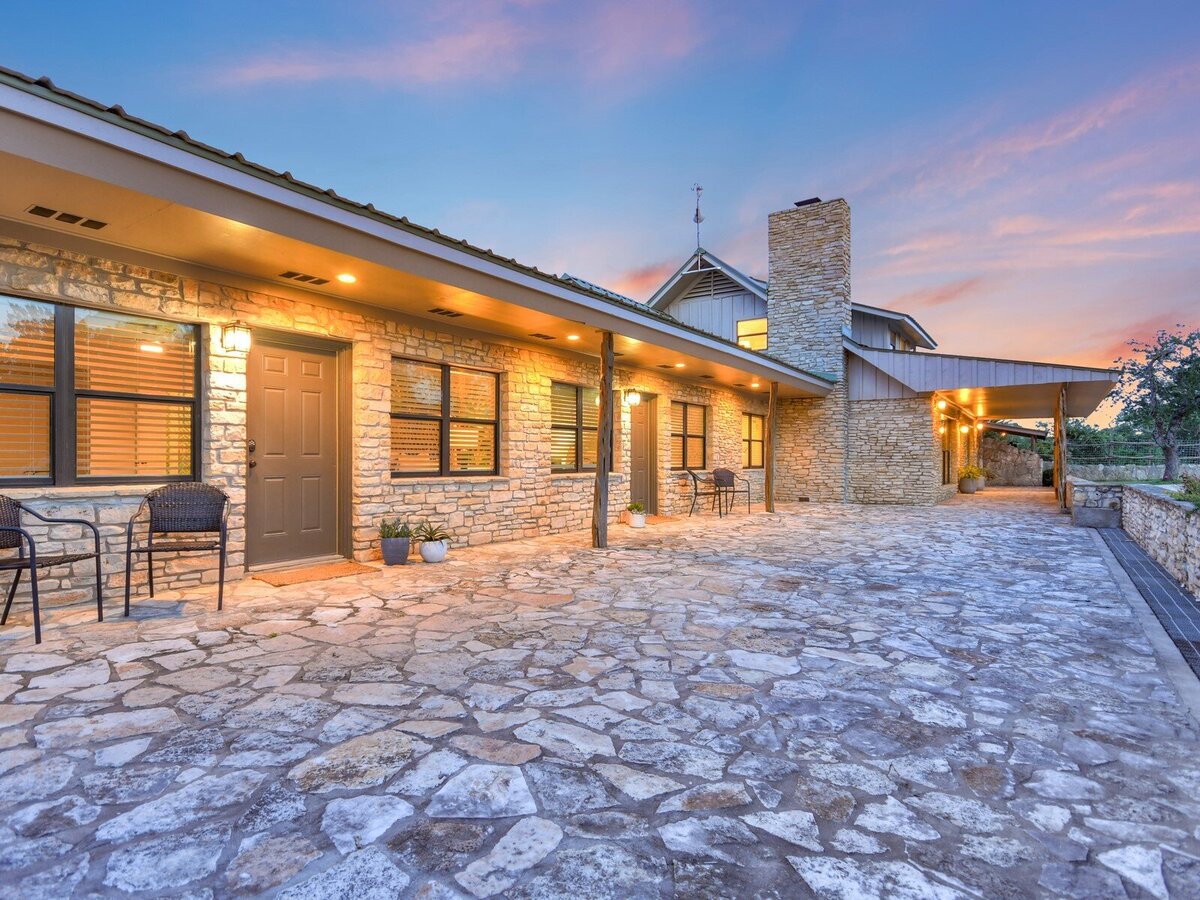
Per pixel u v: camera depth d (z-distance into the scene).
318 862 1.62
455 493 7.14
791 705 2.75
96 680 2.95
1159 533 6.55
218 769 2.12
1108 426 26.48
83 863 1.60
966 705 2.77
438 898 1.48
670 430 11.45
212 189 3.69
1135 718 2.64
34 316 4.20
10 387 4.09
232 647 3.48
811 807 1.93
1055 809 1.93
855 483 14.79
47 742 2.30
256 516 5.51
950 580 5.60
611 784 2.05
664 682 3.02
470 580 5.42
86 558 3.86
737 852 1.69
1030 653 3.52
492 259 5.58
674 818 1.86
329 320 5.80
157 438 4.81
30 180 3.24
